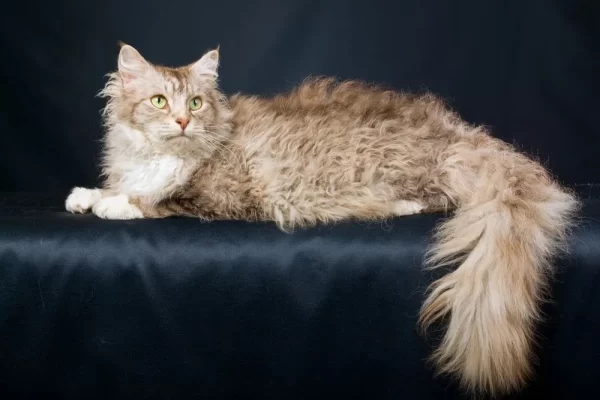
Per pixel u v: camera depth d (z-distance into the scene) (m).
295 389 1.68
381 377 1.65
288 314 1.66
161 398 1.69
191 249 1.68
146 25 2.77
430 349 1.61
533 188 1.80
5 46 2.71
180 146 1.91
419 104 2.16
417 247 1.66
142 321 1.66
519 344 1.52
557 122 2.78
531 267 1.58
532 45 2.74
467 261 1.59
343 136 1.98
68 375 1.68
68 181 2.83
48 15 2.71
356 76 2.81
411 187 1.96
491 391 1.54
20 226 1.77
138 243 1.70
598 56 2.70
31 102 2.76
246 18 2.79
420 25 2.77
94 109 2.80
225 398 1.69
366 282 1.65
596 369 1.63
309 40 2.79
